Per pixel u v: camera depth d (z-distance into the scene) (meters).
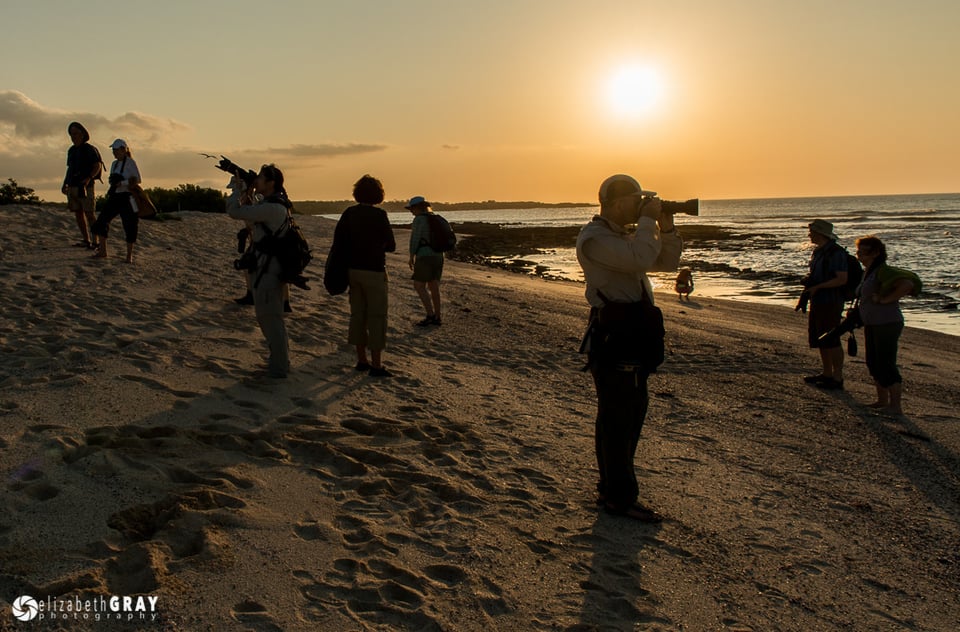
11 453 4.03
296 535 3.57
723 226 80.69
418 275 10.39
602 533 4.00
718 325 13.67
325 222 37.56
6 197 22.47
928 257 33.00
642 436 5.96
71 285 9.50
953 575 3.86
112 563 3.10
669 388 7.93
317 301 10.80
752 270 30.27
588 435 5.88
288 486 4.14
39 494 3.63
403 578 3.28
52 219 16.03
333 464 4.58
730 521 4.35
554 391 7.40
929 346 12.25
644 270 3.89
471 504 4.20
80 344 6.49
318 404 5.80
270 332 6.27
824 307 8.19
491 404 6.55
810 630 3.22
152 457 4.23
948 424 6.97
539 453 5.30
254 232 6.28
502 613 3.10
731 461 5.50
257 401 5.62
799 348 11.16
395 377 7.00
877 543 4.21
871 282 7.34
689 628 3.13
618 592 3.38
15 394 5.05
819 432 6.48
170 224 19.55
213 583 3.04
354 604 3.03
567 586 3.39
